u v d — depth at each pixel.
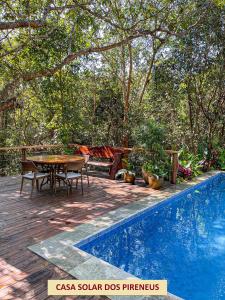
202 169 8.63
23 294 2.13
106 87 10.48
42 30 5.84
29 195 5.08
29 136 10.66
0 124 10.68
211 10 7.20
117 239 3.72
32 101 9.60
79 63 8.91
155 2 6.68
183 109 9.78
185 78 8.50
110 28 7.74
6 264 2.57
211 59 8.06
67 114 9.02
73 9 4.91
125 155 7.26
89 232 3.38
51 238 3.19
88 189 5.68
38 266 2.55
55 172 5.32
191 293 2.67
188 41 7.93
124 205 4.59
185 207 5.66
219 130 9.59
